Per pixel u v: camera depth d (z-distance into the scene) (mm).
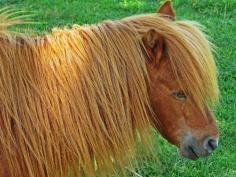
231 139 6352
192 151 3705
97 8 9273
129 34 3686
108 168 3758
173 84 3627
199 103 3643
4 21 3844
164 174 5672
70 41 3689
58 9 9039
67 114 3582
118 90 3604
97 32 3695
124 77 3619
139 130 3725
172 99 3650
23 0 9242
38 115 3572
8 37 3701
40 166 3604
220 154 6078
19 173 3598
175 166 5750
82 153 3619
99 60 3623
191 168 5789
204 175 5727
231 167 5902
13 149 3555
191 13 9422
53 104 3584
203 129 3674
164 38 3631
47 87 3600
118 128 3627
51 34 3807
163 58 3637
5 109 3537
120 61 3633
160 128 3768
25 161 3580
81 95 3596
